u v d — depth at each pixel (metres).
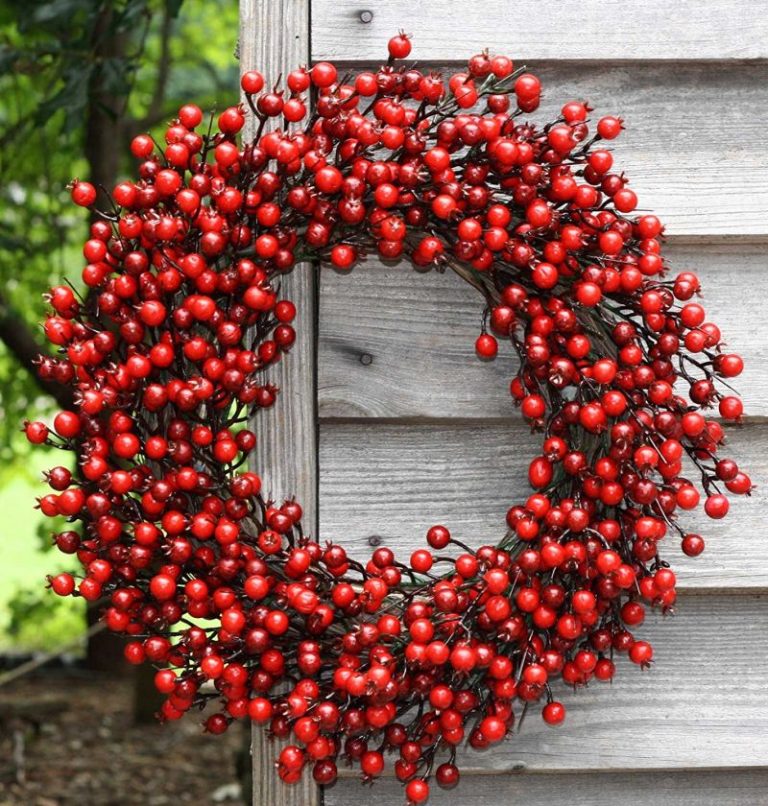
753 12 1.67
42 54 2.43
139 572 1.60
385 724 1.57
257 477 1.59
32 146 3.80
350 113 1.56
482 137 1.55
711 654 1.68
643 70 1.68
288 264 1.60
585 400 1.60
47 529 4.16
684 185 1.68
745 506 1.68
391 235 1.55
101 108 2.43
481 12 1.66
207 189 1.57
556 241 1.57
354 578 1.66
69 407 3.26
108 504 1.55
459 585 1.59
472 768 1.67
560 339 1.59
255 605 1.58
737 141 1.68
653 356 1.59
